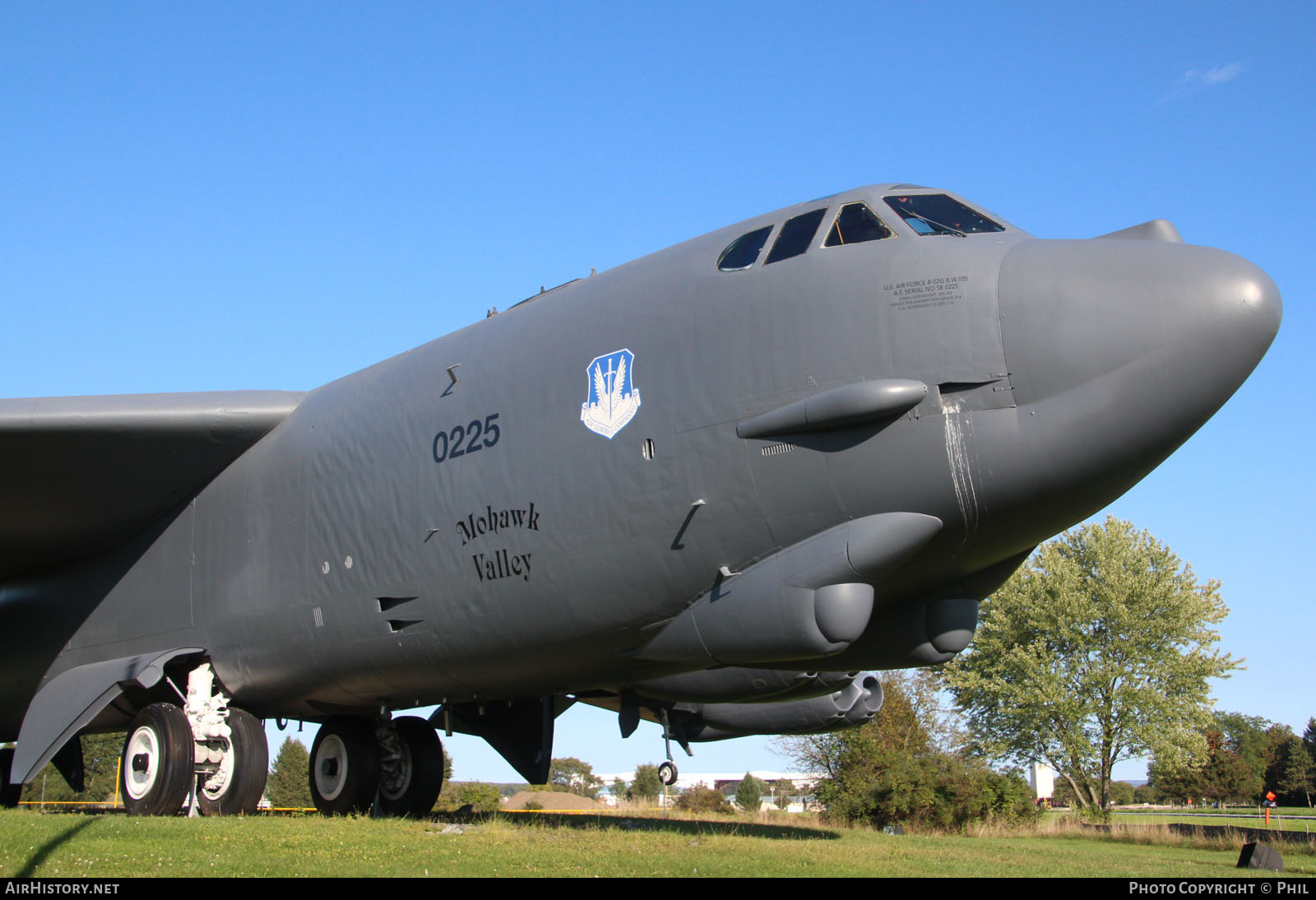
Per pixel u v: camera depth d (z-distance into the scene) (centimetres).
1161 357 715
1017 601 3022
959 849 1109
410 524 1020
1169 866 1027
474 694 1094
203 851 728
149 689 1157
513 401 962
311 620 1099
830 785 2167
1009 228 851
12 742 1579
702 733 1422
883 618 895
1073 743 2862
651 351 874
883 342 770
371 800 1209
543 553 910
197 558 1232
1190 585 2928
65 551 1352
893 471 761
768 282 835
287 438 1179
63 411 1109
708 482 820
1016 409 738
